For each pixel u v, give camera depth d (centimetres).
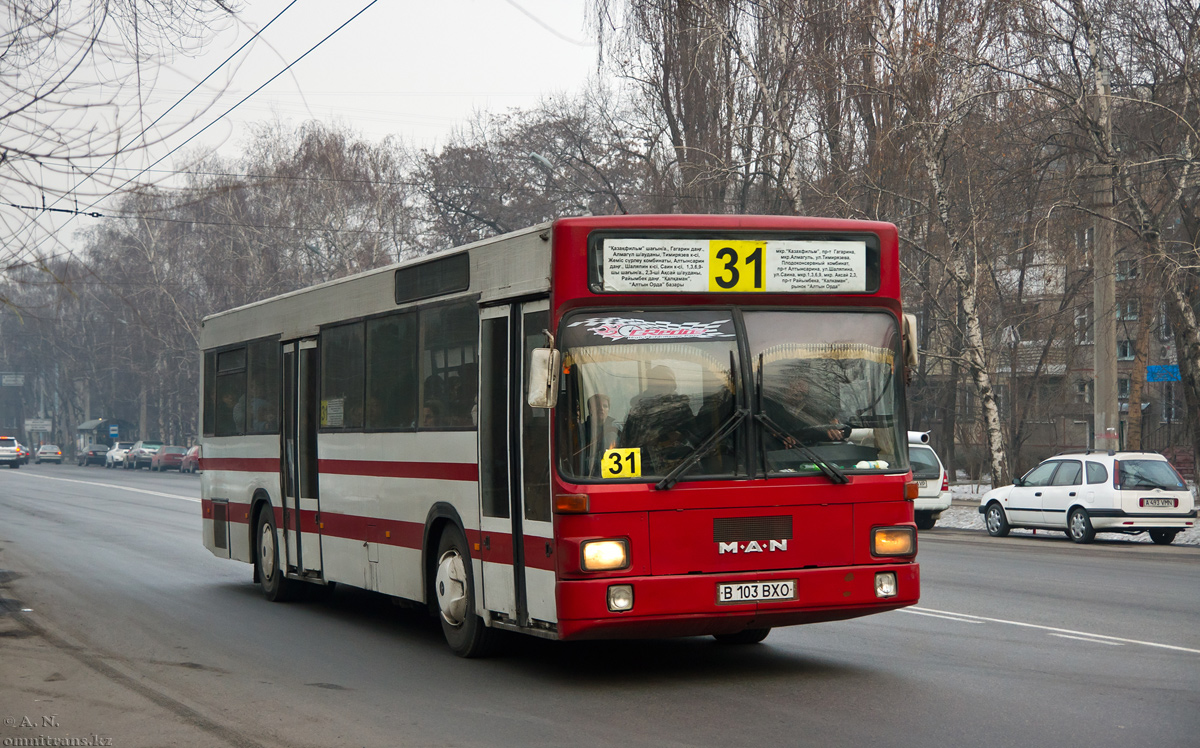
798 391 851
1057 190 2512
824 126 2834
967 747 657
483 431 926
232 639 1109
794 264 860
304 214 5444
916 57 2538
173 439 9862
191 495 3969
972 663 918
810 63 2731
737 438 832
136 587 1541
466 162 5838
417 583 1043
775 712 755
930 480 2608
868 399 869
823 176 2822
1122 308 3145
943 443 4419
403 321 1075
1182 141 2434
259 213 5456
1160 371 3089
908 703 773
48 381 10631
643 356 829
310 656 1010
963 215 2811
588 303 830
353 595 1480
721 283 846
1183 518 2159
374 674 920
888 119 2666
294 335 1337
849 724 717
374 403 1132
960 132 2655
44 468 7894
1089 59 2411
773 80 2842
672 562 809
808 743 673
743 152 2989
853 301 872
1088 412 4306
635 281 833
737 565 820
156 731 741
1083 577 1542
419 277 1046
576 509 801
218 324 1619
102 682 900
